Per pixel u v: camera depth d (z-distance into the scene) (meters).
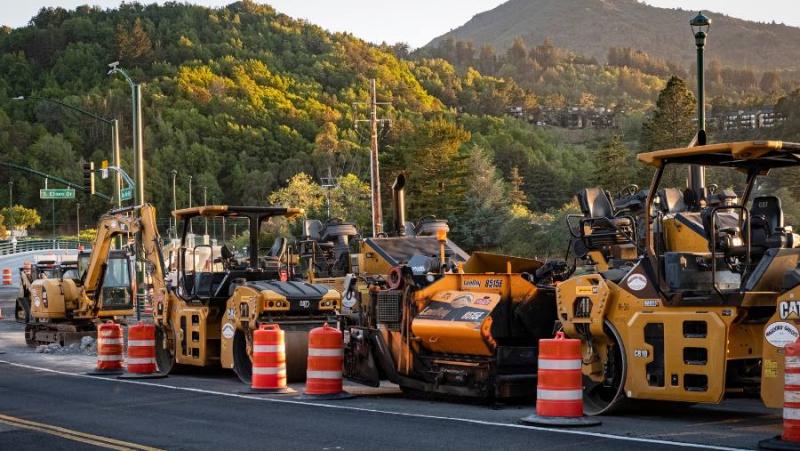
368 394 17.45
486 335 15.32
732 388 13.14
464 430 12.70
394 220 28.12
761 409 14.44
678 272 13.14
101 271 31.69
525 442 11.63
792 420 10.86
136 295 32.38
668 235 14.98
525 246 68.38
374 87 62.28
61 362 25.66
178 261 22.73
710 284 13.31
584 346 14.26
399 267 16.89
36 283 32.84
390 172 82.75
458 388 15.83
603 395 14.43
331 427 13.34
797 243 13.84
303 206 102.38
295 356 19.83
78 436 13.34
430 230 26.20
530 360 15.66
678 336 12.97
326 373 16.80
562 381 12.92
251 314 19.92
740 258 13.48
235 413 15.05
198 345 21.64
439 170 79.00
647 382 13.34
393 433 12.66
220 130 189.12
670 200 16.89
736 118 153.75
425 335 16.27
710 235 13.15
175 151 177.75
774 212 13.48
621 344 13.67
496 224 73.00
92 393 18.22
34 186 174.00
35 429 14.04
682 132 79.75
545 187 132.25
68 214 171.38
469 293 16.20
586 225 17.08
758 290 12.56
